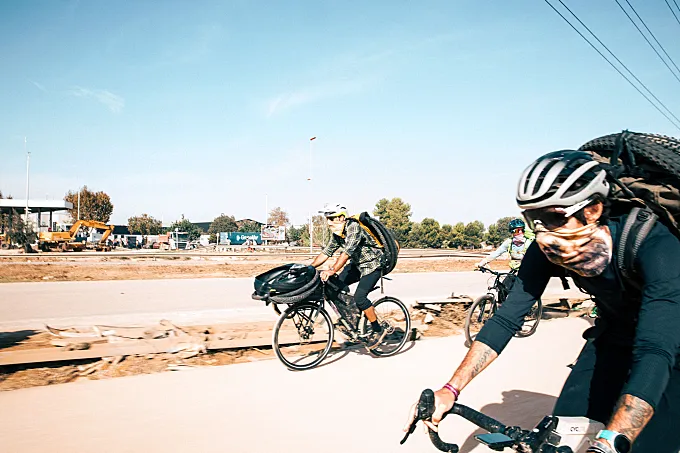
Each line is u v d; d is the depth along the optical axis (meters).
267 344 6.60
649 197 1.88
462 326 8.47
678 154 1.85
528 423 4.38
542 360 6.38
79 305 10.60
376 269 6.35
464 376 2.09
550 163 1.88
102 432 4.03
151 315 8.70
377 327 6.39
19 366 5.55
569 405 2.21
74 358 5.70
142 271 20.95
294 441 3.94
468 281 17.30
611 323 2.27
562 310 9.88
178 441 3.89
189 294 12.77
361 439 3.99
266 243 71.06
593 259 1.93
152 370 5.67
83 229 58.84
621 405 1.65
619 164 1.97
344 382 5.44
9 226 45.44
